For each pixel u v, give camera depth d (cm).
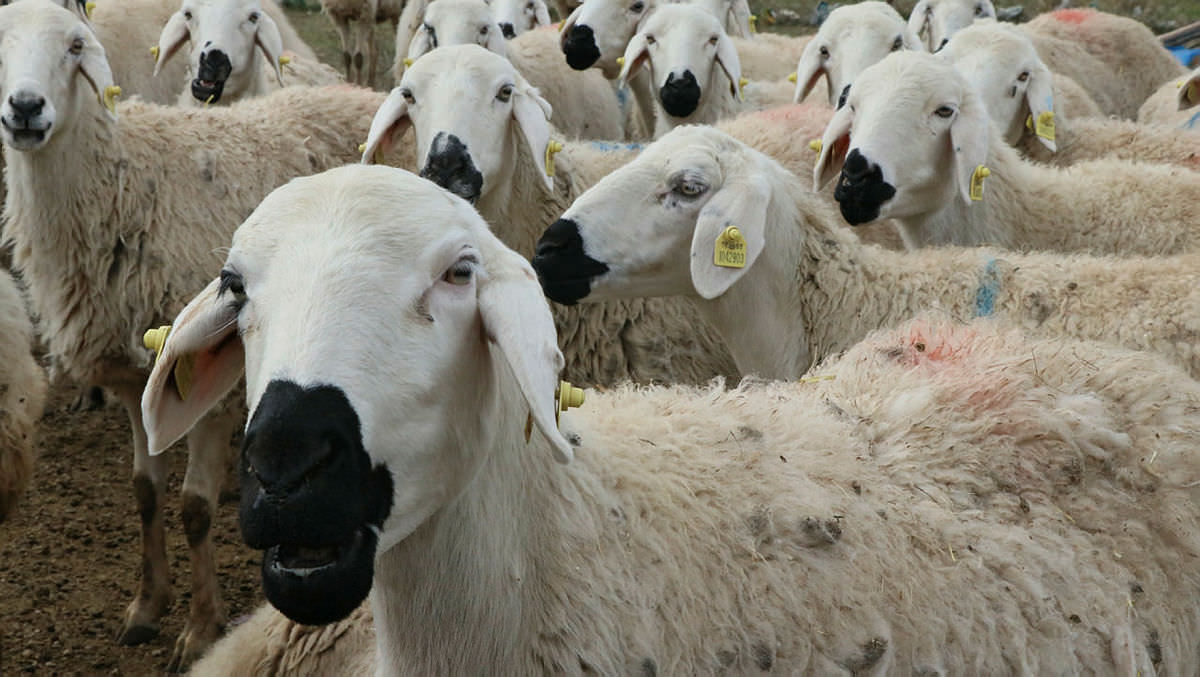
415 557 244
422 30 957
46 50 557
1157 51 1110
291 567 208
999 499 288
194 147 588
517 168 601
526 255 613
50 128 547
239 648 331
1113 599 282
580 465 265
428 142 580
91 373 566
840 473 283
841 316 475
